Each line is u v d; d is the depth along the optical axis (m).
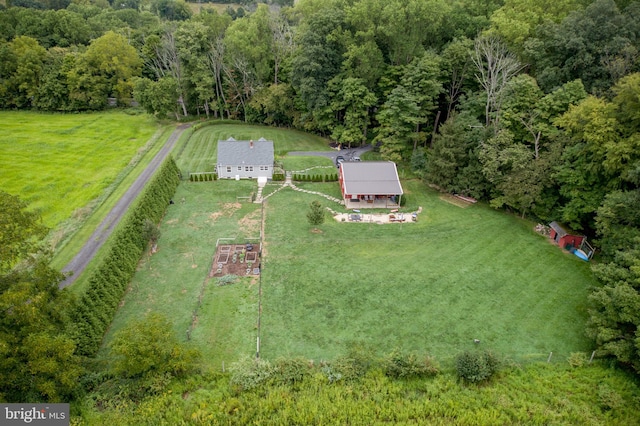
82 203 45.69
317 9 70.81
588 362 27.31
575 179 39.22
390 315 31.58
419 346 28.81
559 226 41.62
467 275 36.22
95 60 81.75
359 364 26.31
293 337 29.39
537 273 36.62
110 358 26.47
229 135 70.50
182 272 35.81
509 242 41.28
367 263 37.72
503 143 44.91
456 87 59.34
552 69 47.44
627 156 34.81
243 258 37.97
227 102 78.81
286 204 48.44
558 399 24.73
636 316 25.47
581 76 46.78
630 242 32.69
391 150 55.62
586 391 25.41
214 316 31.06
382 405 24.14
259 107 74.00
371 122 67.56
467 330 30.25
